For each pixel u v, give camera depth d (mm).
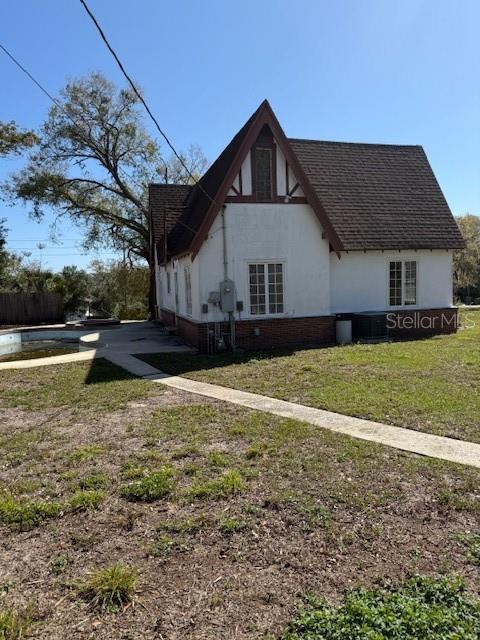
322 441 6164
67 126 28984
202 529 4070
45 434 6883
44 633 2912
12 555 3793
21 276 36562
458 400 7836
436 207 18625
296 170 15180
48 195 30047
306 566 3521
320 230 15742
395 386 9008
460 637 2666
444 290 17984
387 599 3053
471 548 3686
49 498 4785
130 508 4492
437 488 4727
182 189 24391
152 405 8352
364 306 17141
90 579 3391
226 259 14875
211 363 12609
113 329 23219
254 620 2977
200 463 5539
